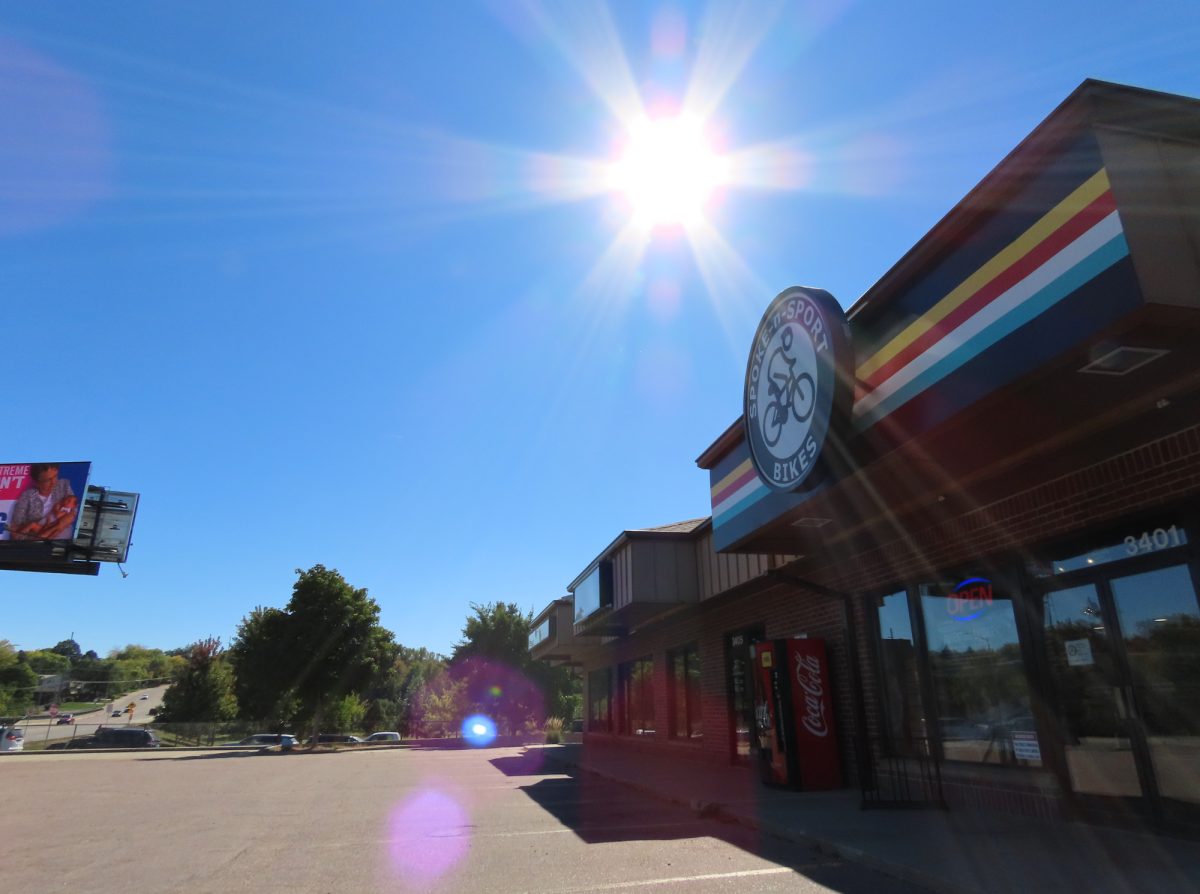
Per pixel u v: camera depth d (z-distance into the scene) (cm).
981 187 582
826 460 768
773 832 779
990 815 791
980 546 861
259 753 2902
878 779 1012
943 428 636
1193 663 620
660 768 1523
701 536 1545
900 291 696
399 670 7469
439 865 677
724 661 1526
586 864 667
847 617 1088
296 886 611
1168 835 630
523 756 2227
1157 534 657
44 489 3381
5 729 3538
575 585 2075
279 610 3281
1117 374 539
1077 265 504
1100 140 496
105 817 1041
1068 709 741
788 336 845
